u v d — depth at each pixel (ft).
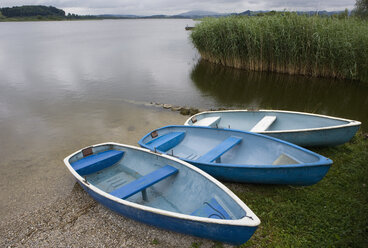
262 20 58.34
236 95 47.62
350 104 40.29
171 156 20.15
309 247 14.53
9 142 30.60
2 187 22.08
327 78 52.19
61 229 17.33
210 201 16.11
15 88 53.72
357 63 46.93
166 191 19.48
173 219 14.03
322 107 39.50
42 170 24.57
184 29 274.36
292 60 54.34
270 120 27.20
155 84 55.72
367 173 20.52
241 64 63.82
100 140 30.63
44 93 49.98
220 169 19.26
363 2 78.69
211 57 71.72
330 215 16.61
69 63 80.53
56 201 20.18
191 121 29.25
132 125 34.78
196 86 53.88
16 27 380.58
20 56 95.04
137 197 19.31
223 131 24.58
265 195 19.30
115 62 81.35
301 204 17.87
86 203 19.81
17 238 16.83
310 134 22.90
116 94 48.98
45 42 147.54
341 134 22.71
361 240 14.14
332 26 48.98
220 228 13.07
